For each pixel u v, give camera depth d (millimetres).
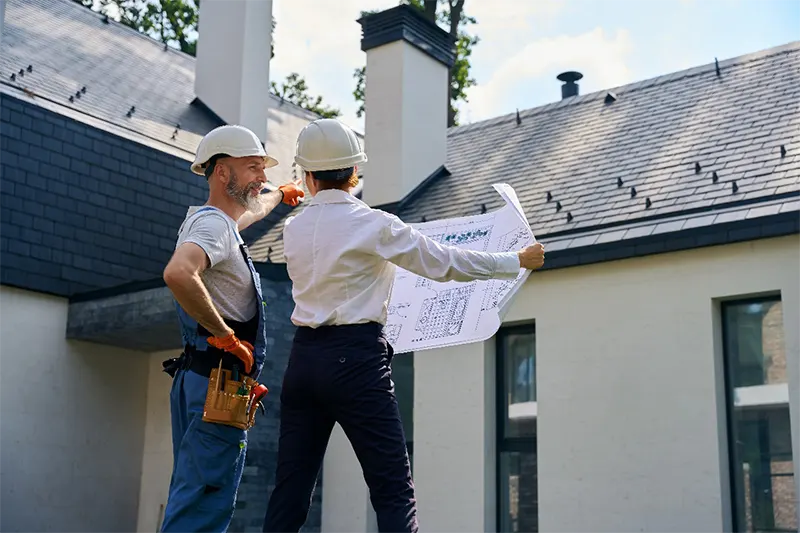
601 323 9047
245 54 14180
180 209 12305
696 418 8375
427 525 9609
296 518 3156
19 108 10828
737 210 8477
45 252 10805
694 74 11914
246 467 9523
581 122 12172
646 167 10117
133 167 11844
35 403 10633
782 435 8180
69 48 13672
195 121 13758
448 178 12320
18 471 10375
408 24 12406
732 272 8422
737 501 8281
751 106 10453
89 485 11039
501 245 3525
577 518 8812
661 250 8672
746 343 8516
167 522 3016
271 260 11398
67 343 10992
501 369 9820
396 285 3756
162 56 15438
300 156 3178
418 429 9891
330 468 10297
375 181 12180
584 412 8977
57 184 11031
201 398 3098
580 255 9125
